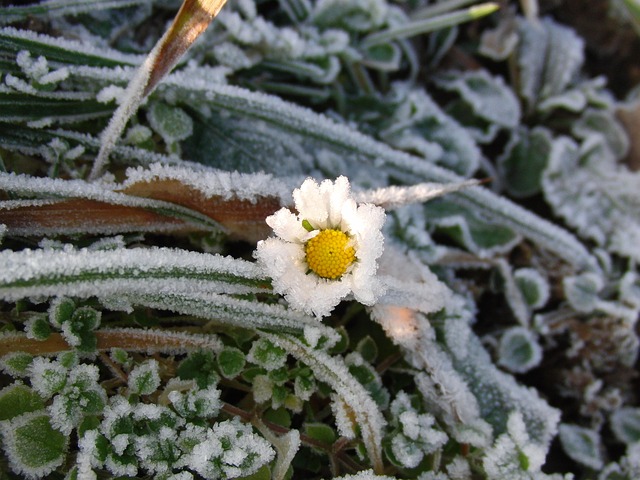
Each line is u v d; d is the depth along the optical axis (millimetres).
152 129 143
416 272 139
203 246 131
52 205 115
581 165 195
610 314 169
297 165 156
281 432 120
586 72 213
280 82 173
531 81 197
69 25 144
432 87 200
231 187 121
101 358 116
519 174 193
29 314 114
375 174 166
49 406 105
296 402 122
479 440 125
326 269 105
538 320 167
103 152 125
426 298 131
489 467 122
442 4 188
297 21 171
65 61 129
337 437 127
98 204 118
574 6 211
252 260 137
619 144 200
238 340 123
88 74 129
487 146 200
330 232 105
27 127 127
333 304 103
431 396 131
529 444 122
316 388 125
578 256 171
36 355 110
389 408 131
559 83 199
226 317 116
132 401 112
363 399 119
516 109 192
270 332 120
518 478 120
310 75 166
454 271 172
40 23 140
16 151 129
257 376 121
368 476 113
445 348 139
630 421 166
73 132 130
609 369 170
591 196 190
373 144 150
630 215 188
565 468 159
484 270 173
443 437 123
